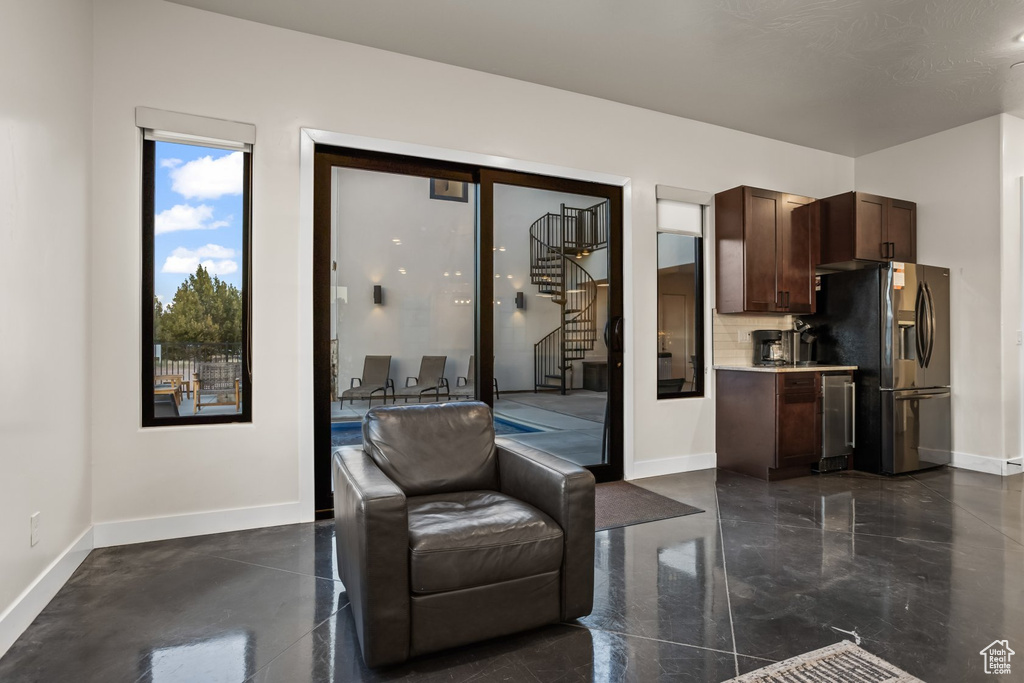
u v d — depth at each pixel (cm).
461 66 371
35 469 213
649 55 357
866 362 455
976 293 461
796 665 179
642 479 430
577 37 336
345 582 212
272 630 202
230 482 309
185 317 310
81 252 264
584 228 428
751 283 444
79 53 263
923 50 348
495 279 397
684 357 471
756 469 434
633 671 177
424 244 421
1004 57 356
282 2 298
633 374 434
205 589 235
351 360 406
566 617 202
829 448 443
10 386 193
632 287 435
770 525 319
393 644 174
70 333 251
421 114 360
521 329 406
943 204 482
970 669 177
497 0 298
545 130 401
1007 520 327
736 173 485
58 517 236
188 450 300
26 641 193
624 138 432
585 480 204
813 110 443
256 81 317
